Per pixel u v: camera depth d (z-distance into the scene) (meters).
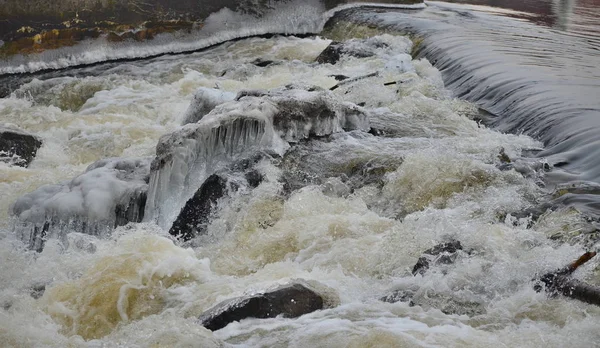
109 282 6.77
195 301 6.57
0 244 7.99
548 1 26.03
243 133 9.30
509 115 11.75
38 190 8.95
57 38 17.62
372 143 10.00
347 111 10.32
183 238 8.45
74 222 8.56
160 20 19.08
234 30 20.27
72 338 6.12
